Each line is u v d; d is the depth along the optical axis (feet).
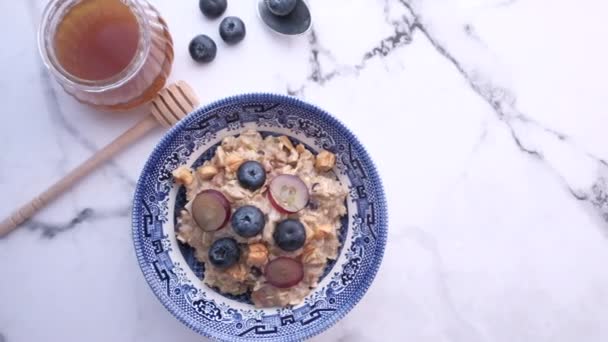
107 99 1.65
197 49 1.71
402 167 1.77
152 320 1.74
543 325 1.79
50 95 1.73
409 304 1.77
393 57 1.77
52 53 1.60
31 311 1.73
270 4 1.71
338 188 1.64
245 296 1.65
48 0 1.74
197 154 1.65
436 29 1.78
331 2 1.77
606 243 1.81
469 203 1.78
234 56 1.75
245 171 1.57
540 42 1.80
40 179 1.73
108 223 1.73
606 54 1.82
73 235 1.73
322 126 1.63
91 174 1.73
